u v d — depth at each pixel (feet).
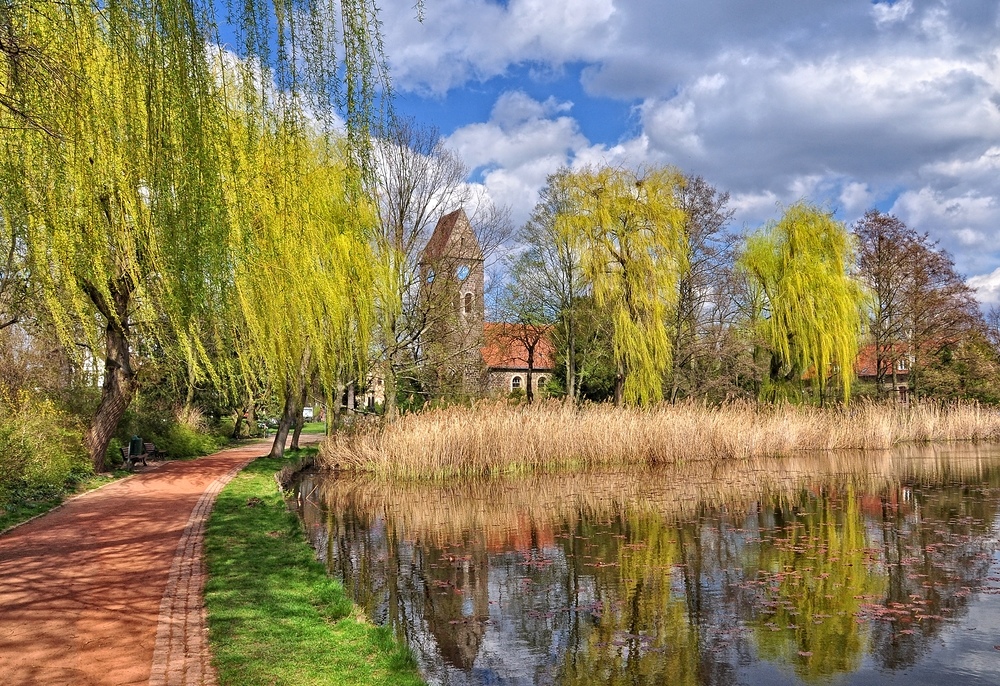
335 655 16.94
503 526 40.60
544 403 71.77
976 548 34.14
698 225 97.19
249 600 20.81
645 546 35.12
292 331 40.55
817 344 86.69
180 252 22.22
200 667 15.56
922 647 21.47
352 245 50.11
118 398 51.57
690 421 71.51
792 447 76.84
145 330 36.17
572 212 82.53
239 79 21.80
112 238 26.96
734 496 50.75
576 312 104.17
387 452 61.62
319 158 26.43
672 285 79.92
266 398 53.98
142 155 20.24
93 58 20.21
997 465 67.87
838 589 27.45
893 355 113.19
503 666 20.16
